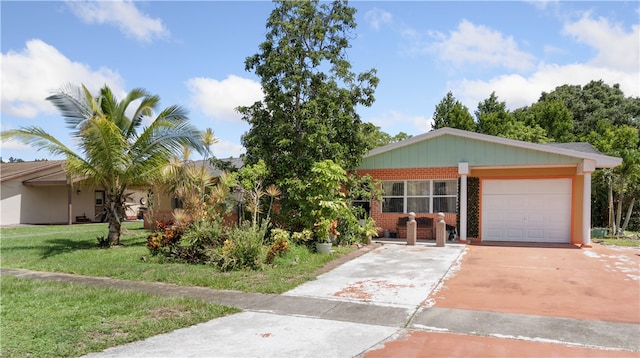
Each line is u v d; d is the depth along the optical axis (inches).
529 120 1325.0
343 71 633.6
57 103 546.3
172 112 590.6
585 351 205.0
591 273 402.9
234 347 211.8
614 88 1599.4
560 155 600.7
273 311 278.1
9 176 986.7
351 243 598.9
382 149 685.9
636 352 203.3
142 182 610.2
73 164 564.4
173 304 288.0
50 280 379.9
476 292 327.3
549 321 252.7
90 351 206.2
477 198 680.4
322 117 617.0
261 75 626.5
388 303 295.3
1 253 526.9
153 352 205.2
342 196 605.3
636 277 384.2
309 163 585.0
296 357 198.5
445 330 237.5
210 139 599.2
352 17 642.8
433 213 683.4
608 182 779.4
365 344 215.8
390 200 704.4
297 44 616.1
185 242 479.5
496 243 637.9
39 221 1052.5
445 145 657.6
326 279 377.1
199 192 527.8
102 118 528.4
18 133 520.7
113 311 271.0
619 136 801.6
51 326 239.8
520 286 347.9
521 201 668.1
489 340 220.7
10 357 195.8
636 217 927.0
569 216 645.9
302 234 526.0
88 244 603.5
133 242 629.0
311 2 631.2
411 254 523.2
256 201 518.3
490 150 633.0
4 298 308.3
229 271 403.5
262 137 614.2
